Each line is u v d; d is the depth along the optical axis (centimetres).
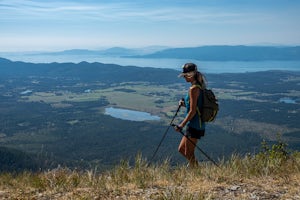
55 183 596
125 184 582
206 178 603
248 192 529
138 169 634
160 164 662
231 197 505
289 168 668
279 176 617
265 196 509
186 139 671
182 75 666
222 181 588
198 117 659
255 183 576
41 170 676
